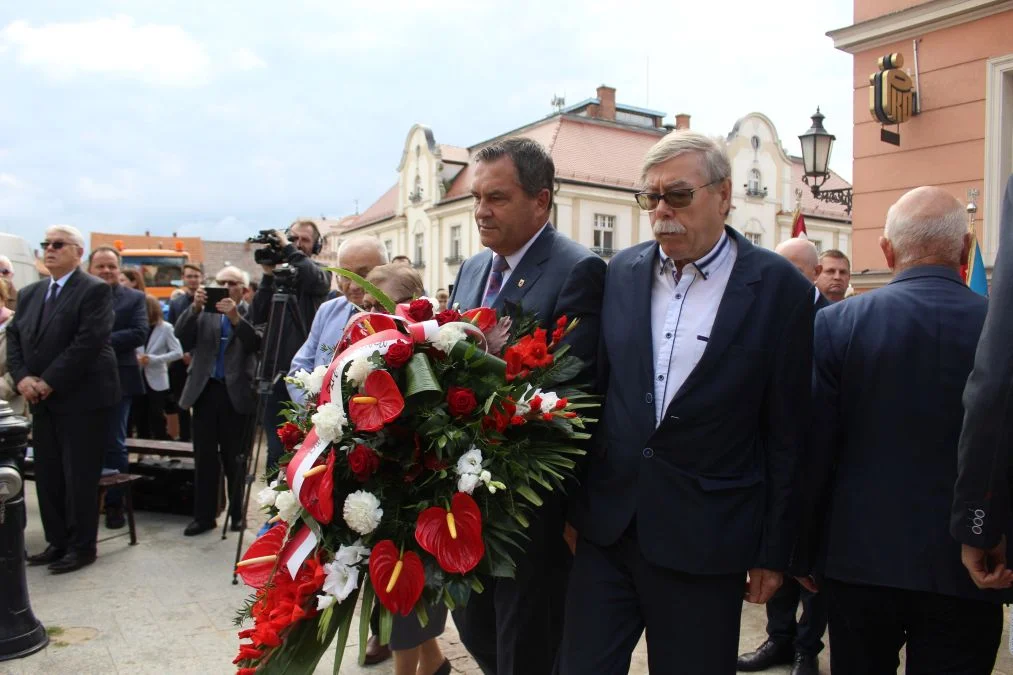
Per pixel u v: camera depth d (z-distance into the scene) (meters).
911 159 7.36
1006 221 1.78
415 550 1.78
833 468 2.17
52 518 4.68
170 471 5.84
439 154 31.72
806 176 8.73
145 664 3.37
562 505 2.38
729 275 2.04
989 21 6.75
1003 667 3.24
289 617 1.68
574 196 26.31
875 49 7.58
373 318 1.99
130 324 5.83
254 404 5.14
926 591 1.96
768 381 2.01
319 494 1.71
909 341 2.06
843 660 2.16
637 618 2.10
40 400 4.54
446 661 3.06
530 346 2.01
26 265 12.45
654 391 2.05
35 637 3.49
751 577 2.07
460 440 1.79
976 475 1.76
